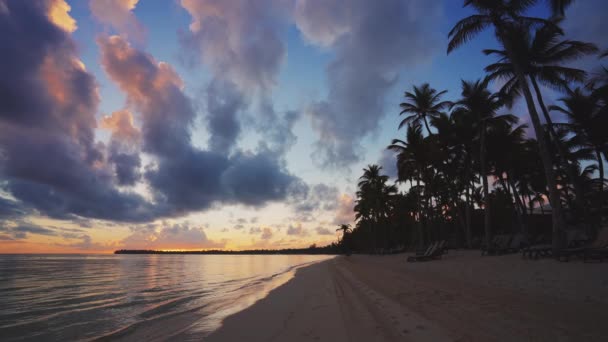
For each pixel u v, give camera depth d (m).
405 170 35.00
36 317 10.55
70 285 20.86
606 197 29.34
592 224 19.31
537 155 31.42
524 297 7.49
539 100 19.98
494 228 42.31
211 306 11.46
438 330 5.62
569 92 19.31
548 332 4.88
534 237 28.95
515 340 4.69
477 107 23.48
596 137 24.41
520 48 18.70
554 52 18.64
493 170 32.81
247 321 8.05
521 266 12.32
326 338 5.92
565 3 13.97
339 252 157.88
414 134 32.56
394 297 9.52
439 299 8.35
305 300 11.02
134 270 38.09
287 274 26.84
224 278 25.86
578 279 8.52
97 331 8.43
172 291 17.20
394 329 6.00
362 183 53.22
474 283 10.45
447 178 35.47
